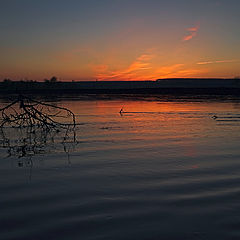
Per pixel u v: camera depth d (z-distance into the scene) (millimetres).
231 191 8008
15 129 24031
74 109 44250
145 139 17812
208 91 127875
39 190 8320
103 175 9906
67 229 5734
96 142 16984
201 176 9633
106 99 78062
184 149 14539
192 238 5348
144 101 67750
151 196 7684
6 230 5711
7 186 8750
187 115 33969
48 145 16375
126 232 5594
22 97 23922
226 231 5605
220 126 23922
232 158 12398
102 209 6793
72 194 7938
